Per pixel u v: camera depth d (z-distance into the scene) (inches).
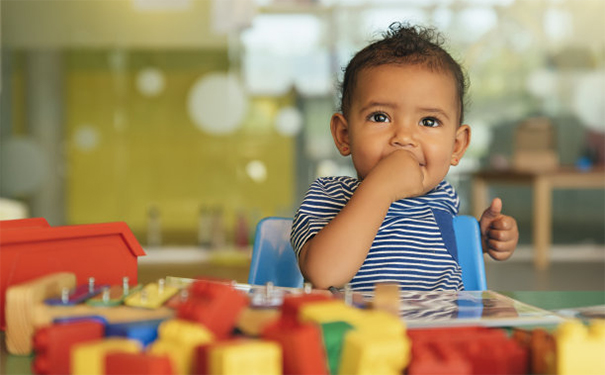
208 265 194.5
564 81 232.7
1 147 235.1
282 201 244.2
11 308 15.5
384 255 29.9
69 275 17.7
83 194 240.7
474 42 229.8
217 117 242.8
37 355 13.3
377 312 13.8
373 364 11.9
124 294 16.8
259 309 15.5
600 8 231.5
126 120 241.9
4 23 234.5
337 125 33.6
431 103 28.6
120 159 241.9
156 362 10.9
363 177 30.1
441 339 13.6
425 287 29.6
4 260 18.1
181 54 241.6
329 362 12.9
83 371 11.4
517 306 18.6
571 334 12.9
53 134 238.1
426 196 33.8
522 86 232.2
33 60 236.4
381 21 231.1
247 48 241.1
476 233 34.2
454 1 227.8
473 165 230.5
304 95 241.1
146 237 234.7
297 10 237.0
